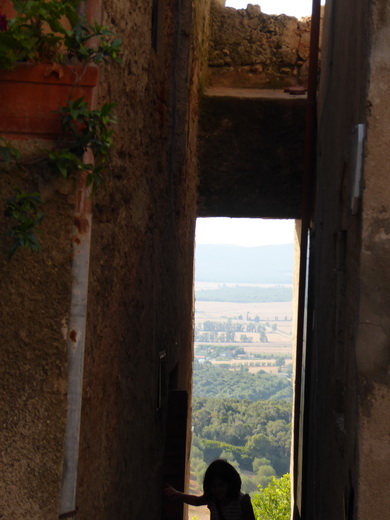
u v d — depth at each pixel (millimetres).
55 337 2932
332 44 5723
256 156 7383
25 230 2848
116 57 2975
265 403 62500
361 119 3408
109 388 3799
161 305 5574
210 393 128875
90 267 3293
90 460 3426
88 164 2928
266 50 7785
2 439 2912
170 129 5863
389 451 3137
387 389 3156
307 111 6762
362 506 3127
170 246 5930
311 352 6516
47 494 2906
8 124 2934
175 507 6070
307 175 6770
